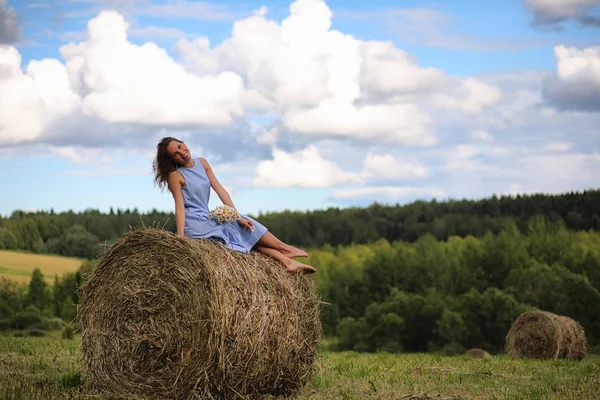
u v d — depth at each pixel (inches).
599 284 2886.3
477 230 4001.0
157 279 301.0
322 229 4252.0
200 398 287.9
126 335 306.7
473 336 2362.2
